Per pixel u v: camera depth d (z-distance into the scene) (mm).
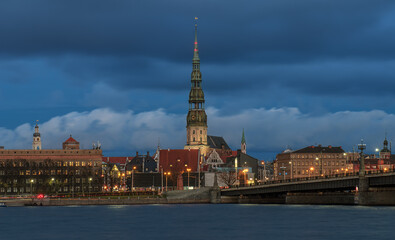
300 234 140375
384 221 160750
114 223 169750
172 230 152125
